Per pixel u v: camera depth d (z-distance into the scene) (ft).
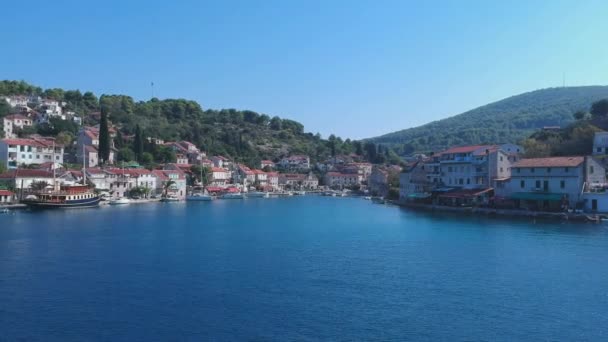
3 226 390.01
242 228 410.11
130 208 602.03
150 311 183.52
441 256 279.28
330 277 231.91
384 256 280.51
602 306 189.26
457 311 184.24
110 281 222.89
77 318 176.14
